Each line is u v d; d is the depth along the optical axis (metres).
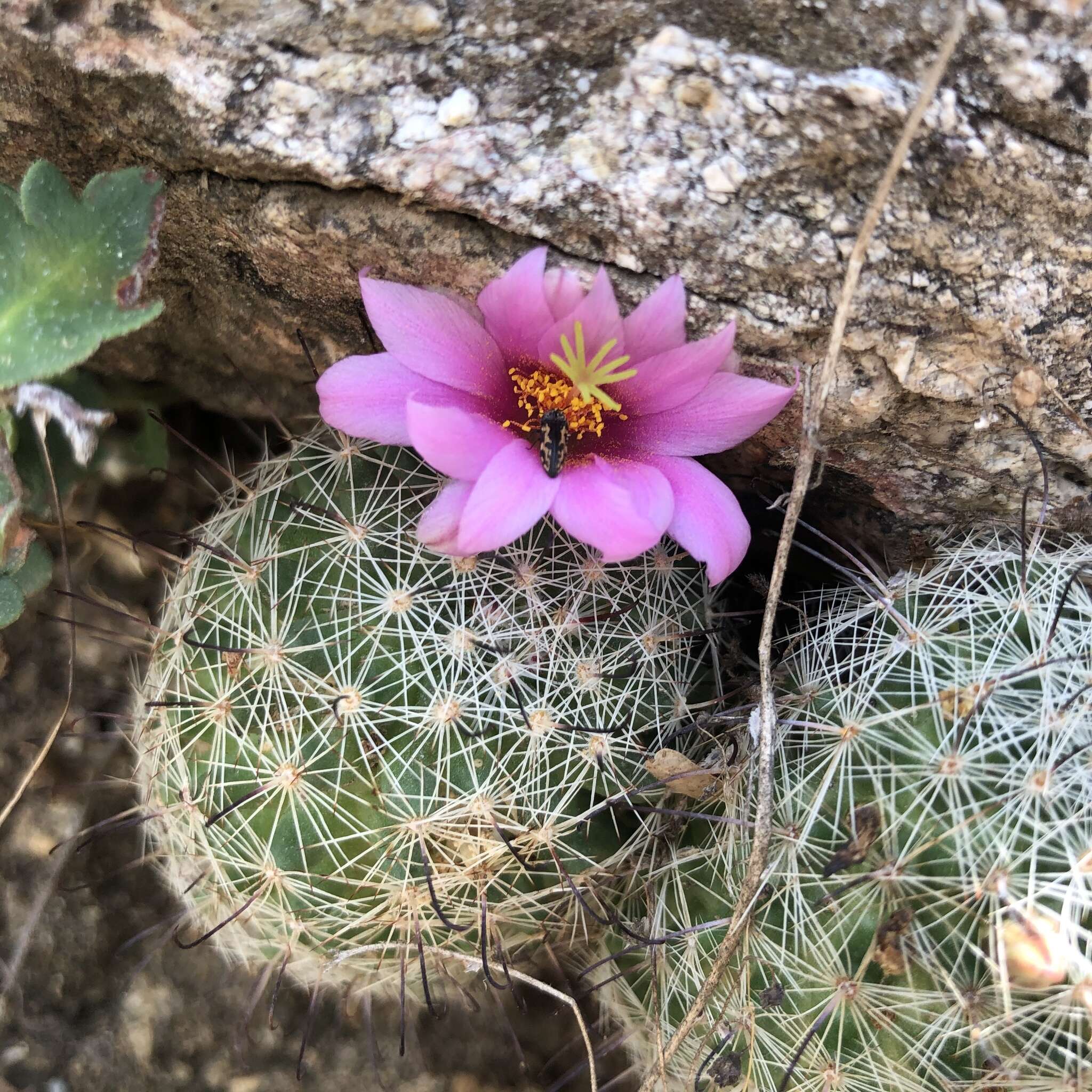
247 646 0.11
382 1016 0.15
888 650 0.11
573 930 0.12
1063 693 0.10
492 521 0.10
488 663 0.11
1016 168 0.10
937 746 0.10
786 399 0.10
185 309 0.13
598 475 0.10
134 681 0.14
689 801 0.11
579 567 0.11
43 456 0.14
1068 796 0.10
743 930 0.10
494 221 0.10
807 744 0.11
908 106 0.10
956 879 0.09
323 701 0.11
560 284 0.10
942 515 0.12
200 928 0.14
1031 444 0.11
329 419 0.11
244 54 0.10
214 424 0.16
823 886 0.10
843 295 0.10
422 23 0.10
